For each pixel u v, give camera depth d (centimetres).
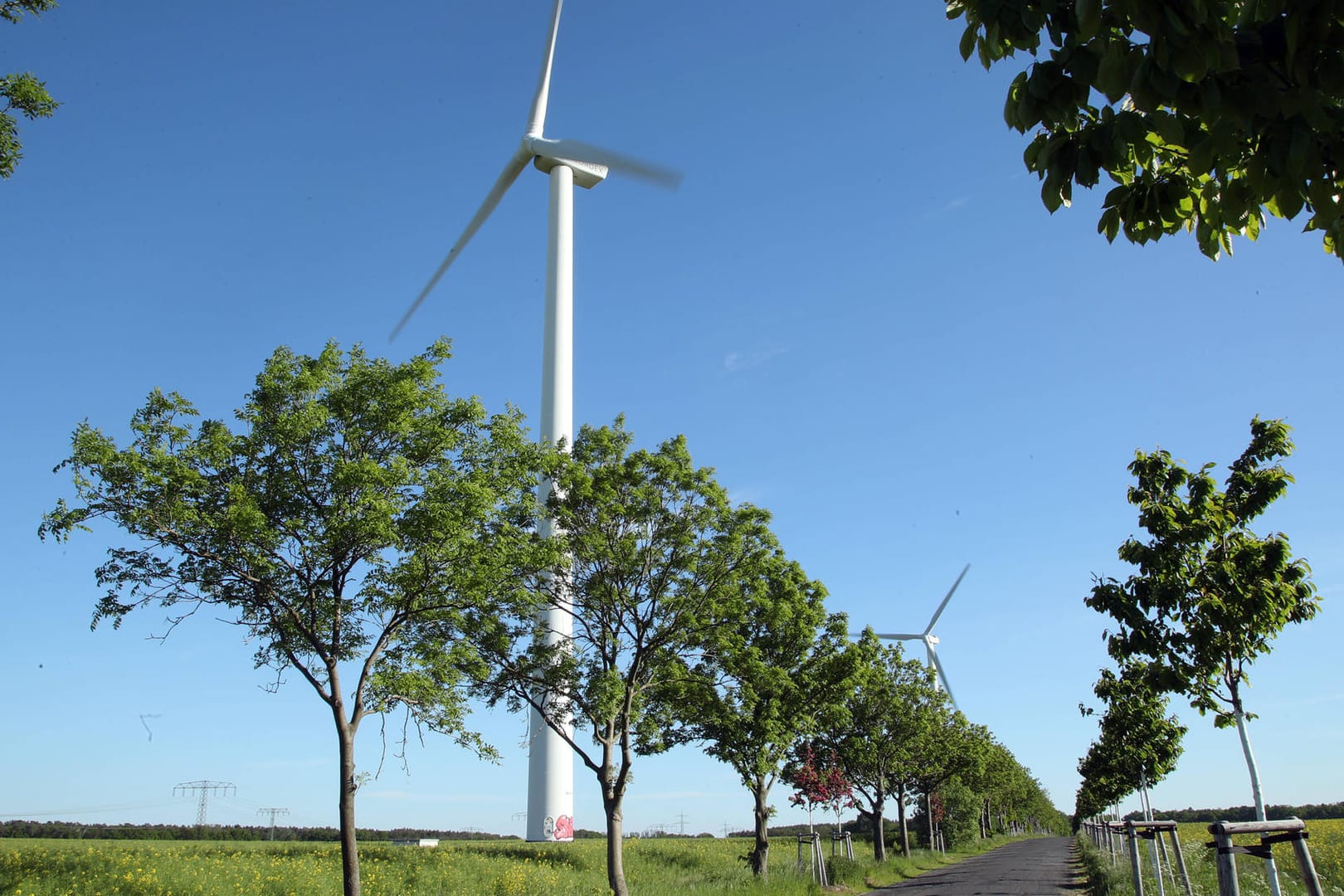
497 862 3002
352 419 1817
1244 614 1344
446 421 1897
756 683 2566
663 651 2400
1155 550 1438
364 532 1628
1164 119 368
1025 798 11619
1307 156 349
